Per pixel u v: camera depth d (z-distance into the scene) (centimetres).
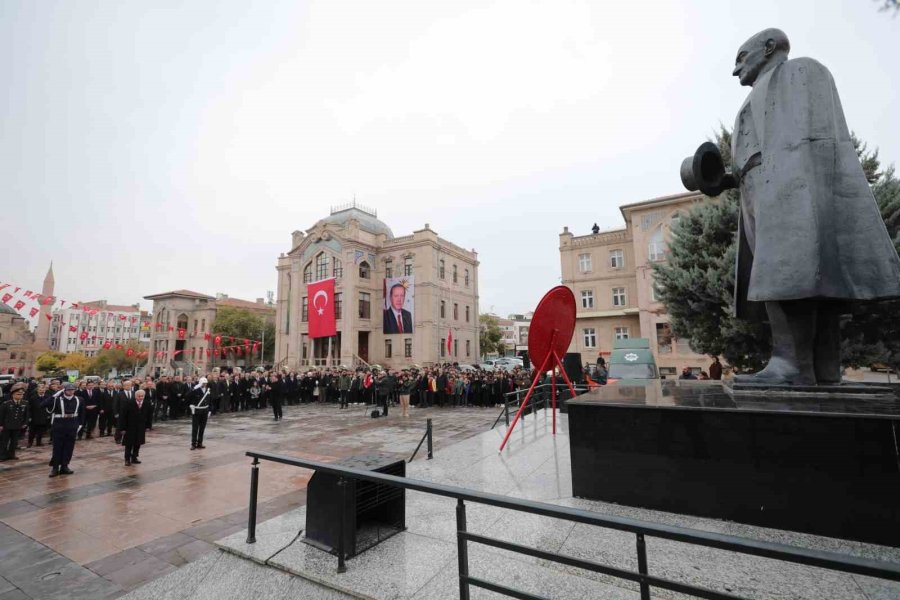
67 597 347
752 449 300
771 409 300
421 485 241
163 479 703
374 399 1884
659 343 2517
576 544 308
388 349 3744
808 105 339
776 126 351
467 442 726
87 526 496
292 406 1980
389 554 322
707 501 314
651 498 338
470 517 373
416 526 370
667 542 303
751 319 439
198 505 566
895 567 120
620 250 2895
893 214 902
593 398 395
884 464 260
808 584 244
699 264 1131
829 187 329
